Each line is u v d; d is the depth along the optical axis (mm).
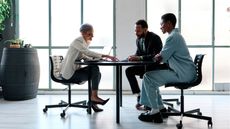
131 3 6016
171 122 3574
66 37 6328
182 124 3412
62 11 6305
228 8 6133
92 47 6254
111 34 6266
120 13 6047
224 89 6164
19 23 6297
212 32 6180
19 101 5152
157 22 6215
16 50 5188
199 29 6207
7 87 5199
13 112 4188
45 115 3984
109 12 6258
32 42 6320
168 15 3564
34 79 5383
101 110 4250
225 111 4211
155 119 3555
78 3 6285
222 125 3420
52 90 6254
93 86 4137
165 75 3426
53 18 6309
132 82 4328
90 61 3629
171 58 3480
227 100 5168
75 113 4098
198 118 3477
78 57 4039
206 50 6230
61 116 3865
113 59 3857
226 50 6199
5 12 5891
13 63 5160
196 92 5930
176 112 3646
